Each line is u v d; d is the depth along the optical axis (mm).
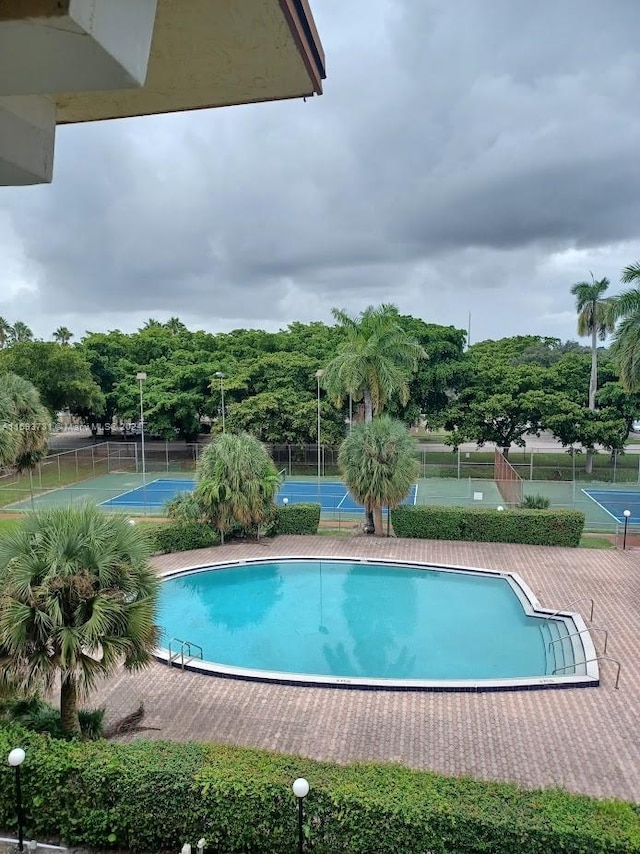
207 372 47219
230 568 20531
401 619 16875
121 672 13109
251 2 2715
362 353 27219
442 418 43594
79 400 46844
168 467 42719
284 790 7188
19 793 7469
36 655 8062
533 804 6875
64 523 8789
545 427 41406
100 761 7680
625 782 9320
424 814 6781
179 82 3529
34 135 3236
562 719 11180
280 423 41438
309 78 3506
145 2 2242
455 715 11391
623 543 22969
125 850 7676
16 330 71438
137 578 9055
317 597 18656
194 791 7363
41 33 1899
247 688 12523
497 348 68312
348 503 32188
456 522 23156
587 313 44438
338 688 12516
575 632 14742
